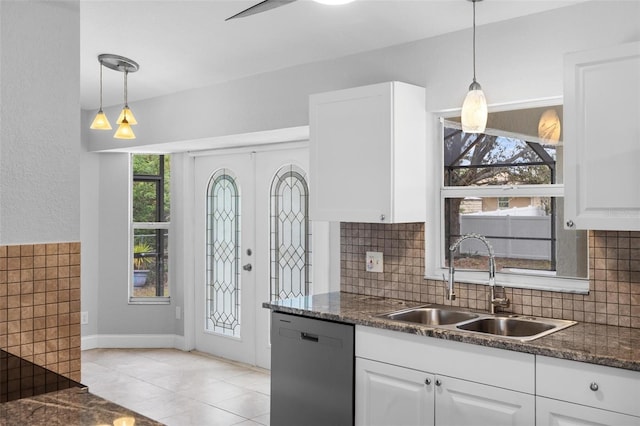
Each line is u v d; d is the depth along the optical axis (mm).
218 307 5414
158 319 5797
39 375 1869
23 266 2424
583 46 2799
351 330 2914
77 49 2619
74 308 2580
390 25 3209
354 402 2912
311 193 3488
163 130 4930
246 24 3336
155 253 5871
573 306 2826
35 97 2480
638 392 2057
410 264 3453
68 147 2588
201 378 4703
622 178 2377
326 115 3402
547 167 3037
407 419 2701
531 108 3076
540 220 3082
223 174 5352
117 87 4688
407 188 3203
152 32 3477
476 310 3137
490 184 3246
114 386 4488
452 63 3242
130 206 5859
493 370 2416
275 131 4137
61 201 2561
